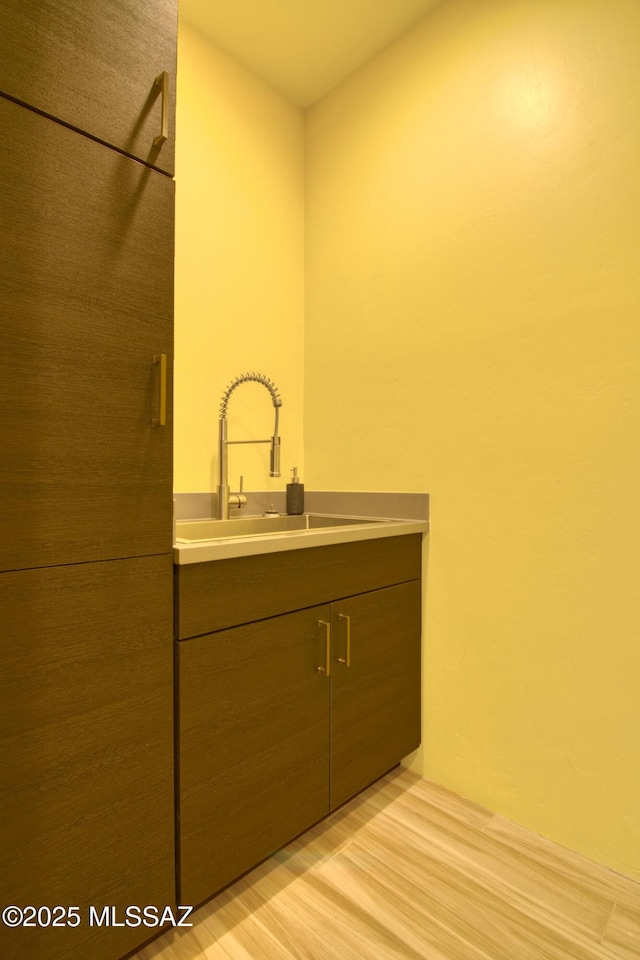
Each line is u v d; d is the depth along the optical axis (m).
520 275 1.42
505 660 1.45
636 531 1.22
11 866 0.79
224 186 1.76
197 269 1.68
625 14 1.23
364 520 1.75
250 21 1.66
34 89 0.81
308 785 1.25
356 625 1.40
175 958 1.00
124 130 0.92
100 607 0.88
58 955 0.84
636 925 1.08
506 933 1.06
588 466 1.30
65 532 0.84
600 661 1.28
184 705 1.00
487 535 1.49
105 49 0.89
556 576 1.35
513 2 1.44
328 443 1.94
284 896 1.15
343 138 1.90
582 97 1.30
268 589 1.16
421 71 1.66
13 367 0.79
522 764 1.41
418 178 1.66
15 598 0.79
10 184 0.78
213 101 1.73
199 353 1.68
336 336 1.91
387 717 1.51
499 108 1.47
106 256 0.89
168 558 0.98
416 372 1.66
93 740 0.88
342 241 1.90
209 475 1.71
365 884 1.18
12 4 0.79
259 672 1.14
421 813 1.46
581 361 1.31
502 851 1.30
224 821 1.07
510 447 1.44
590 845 1.28
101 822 0.89
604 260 1.27
